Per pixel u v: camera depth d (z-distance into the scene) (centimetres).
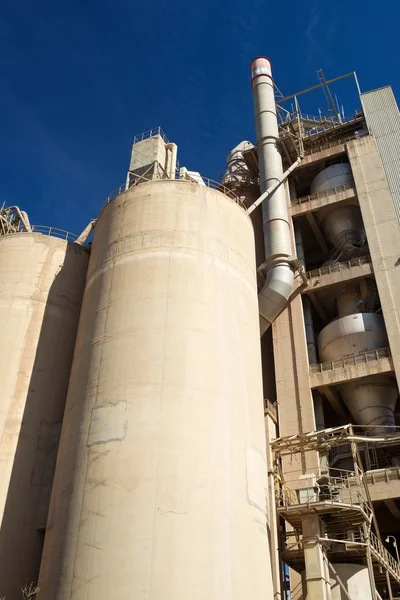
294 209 4312
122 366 2166
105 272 2514
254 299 2652
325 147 4541
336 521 2358
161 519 1831
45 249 3173
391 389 3491
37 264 3111
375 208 3956
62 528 1952
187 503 1877
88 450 2044
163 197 2620
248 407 2250
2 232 3656
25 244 3164
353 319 3625
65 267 3173
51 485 2581
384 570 2619
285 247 3772
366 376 3434
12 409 2678
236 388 2231
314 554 2192
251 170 4725
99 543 1823
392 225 3838
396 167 4088
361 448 3356
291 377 3659
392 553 3591
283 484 2722
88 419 2120
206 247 2511
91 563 1800
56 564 1891
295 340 3791
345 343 3612
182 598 1712
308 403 3509
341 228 4228
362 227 4234
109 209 2761
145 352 2167
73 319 3072
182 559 1777
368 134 4347
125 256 2486
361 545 2277
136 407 2052
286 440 2733
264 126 4350
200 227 2559
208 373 2167
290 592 2872
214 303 2366
